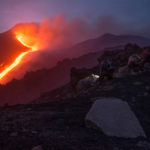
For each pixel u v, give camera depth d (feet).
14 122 16.35
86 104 25.66
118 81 44.70
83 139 12.46
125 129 14.82
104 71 49.14
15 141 10.73
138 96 29.48
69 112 21.39
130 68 63.21
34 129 14.34
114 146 11.63
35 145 10.25
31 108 25.00
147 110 22.21
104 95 31.89
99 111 16.43
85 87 59.62
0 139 11.04
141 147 12.00
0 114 20.89
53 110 23.21
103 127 14.78
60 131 14.26
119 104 17.66
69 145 10.82
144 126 17.13
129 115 16.44
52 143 10.78
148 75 52.03
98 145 11.48
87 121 15.93
